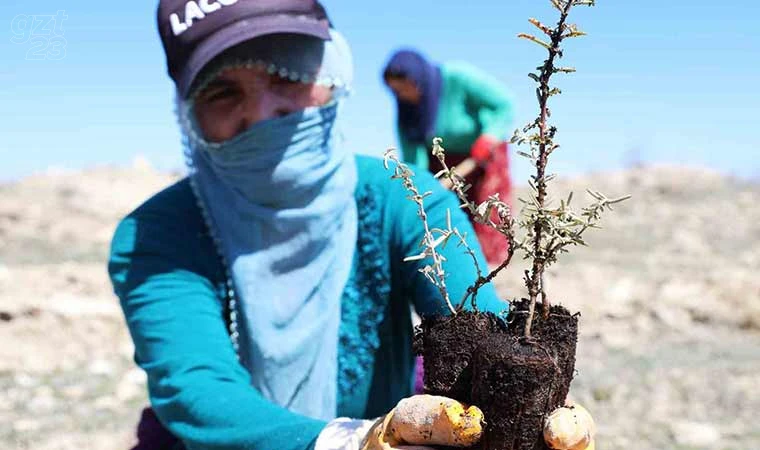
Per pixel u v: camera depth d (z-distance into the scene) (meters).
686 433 4.75
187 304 2.50
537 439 1.57
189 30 2.45
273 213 2.56
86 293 7.18
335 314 2.62
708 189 14.03
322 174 2.55
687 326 7.05
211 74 2.50
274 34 2.46
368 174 2.69
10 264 8.24
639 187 14.23
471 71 6.39
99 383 5.60
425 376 1.73
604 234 11.01
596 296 7.55
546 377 1.55
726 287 7.61
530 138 1.62
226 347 2.44
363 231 2.63
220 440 2.16
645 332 6.91
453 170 1.70
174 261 2.57
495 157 6.44
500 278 8.08
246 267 2.57
